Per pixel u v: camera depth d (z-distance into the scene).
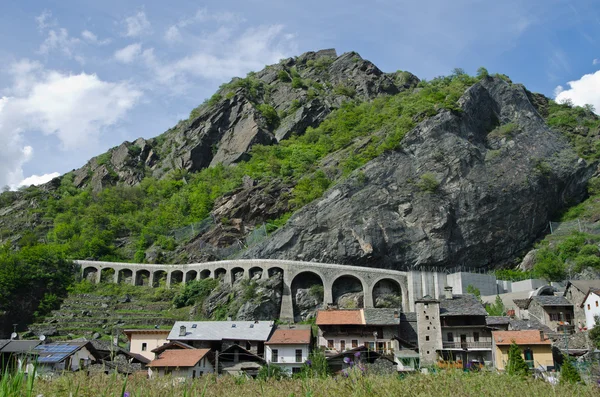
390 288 94.44
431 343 64.44
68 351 49.62
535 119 143.88
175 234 132.00
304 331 68.50
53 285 103.12
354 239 103.56
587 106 163.38
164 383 17.53
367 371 24.12
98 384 15.46
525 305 74.94
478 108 137.62
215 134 177.38
